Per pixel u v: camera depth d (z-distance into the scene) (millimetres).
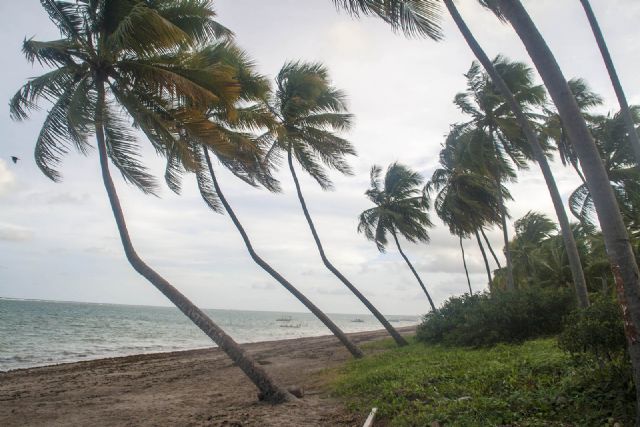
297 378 13594
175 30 8711
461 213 24141
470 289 28641
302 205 18922
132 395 11641
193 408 9367
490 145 19203
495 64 18250
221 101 10734
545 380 6820
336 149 18625
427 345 17109
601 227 4676
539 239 36469
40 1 9625
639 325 4273
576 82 20078
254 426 7234
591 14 9430
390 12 7477
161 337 45312
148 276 9539
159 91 10328
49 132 10383
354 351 16844
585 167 4805
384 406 7406
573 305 13367
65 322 59156
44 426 8289
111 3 9656
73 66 10047
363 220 25562
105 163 9914
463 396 7082
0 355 24156
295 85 17594
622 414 4953
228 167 15391
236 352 9398
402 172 24812
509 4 5320
